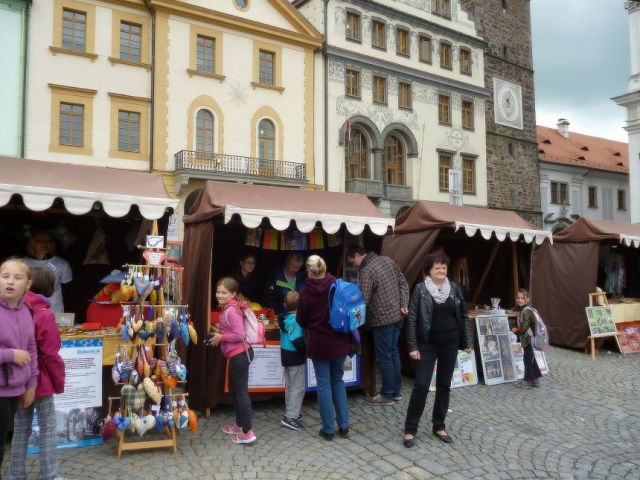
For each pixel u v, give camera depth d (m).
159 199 5.81
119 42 20.11
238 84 22.53
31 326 3.81
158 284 5.00
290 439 5.44
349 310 5.34
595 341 10.56
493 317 8.39
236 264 8.31
